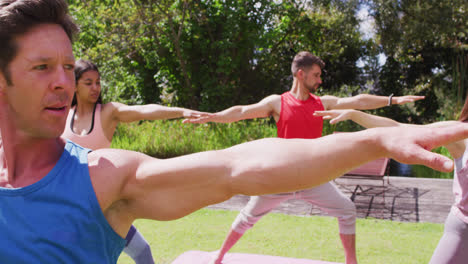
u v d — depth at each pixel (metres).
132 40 14.04
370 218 5.44
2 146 0.75
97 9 13.46
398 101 3.55
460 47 15.25
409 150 0.55
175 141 8.80
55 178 0.73
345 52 17.61
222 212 5.69
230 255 3.91
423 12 14.12
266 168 0.68
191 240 4.50
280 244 4.40
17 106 0.69
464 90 14.27
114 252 0.80
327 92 15.55
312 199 3.33
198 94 16.27
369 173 5.93
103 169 0.75
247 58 15.46
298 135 3.55
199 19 14.47
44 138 0.73
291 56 16.86
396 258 4.01
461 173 2.03
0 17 0.64
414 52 17.08
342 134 0.68
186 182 0.74
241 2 13.80
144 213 0.78
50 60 0.67
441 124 2.08
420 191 5.90
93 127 2.71
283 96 3.65
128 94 16.50
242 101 15.75
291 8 14.93
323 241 4.50
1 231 0.71
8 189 0.72
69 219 0.72
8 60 0.66
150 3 13.71
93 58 13.12
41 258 0.70
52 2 0.66
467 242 1.99
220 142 8.84
